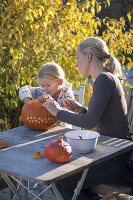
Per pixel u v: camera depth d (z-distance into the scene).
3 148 2.54
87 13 4.48
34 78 4.28
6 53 4.27
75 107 3.09
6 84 4.21
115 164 2.82
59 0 4.31
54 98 3.21
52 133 2.84
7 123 4.40
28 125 2.89
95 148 2.55
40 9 4.07
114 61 2.90
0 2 4.21
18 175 2.17
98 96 2.73
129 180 2.85
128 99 3.54
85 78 4.52
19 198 2.71
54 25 4.41
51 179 2.11
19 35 4.18
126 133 2.92
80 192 2.71
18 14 4.18
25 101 3.21
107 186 2.79
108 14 7.98
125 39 4.66
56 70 3.15
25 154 2.44
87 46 2.87
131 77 6.79
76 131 2.63
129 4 8.11
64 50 4.42
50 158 2.30
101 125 2.89
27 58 4.28
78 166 2.26
